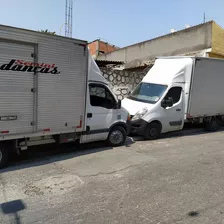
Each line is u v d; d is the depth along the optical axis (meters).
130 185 5.34
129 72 13.65
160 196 4.84
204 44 15.41
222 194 4.98
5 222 3.89
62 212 4.21
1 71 5.79
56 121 6.81
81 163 6.72
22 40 5.98
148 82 10.85
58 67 6.66
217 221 3.99
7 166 6.40
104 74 12.95
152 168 6.41
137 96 10.64
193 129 12.27
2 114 5.89
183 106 10.62
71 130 7.16
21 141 6.45
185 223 3.92
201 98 11.26
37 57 6.27
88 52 7.31
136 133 9.57
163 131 10.11
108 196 4.82
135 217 4.07
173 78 10.31
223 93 12.21
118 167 6.45
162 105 9.87
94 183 5.43
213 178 5.81
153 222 3.93
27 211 4.23
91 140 7.80
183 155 7.67
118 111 8.30
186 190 5.13
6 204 4.46
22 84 6.12
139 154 7.68
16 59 5.96
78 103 7.21
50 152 7.71
